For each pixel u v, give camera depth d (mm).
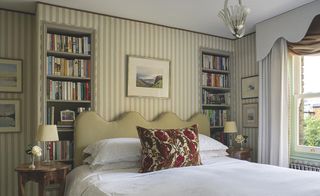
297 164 3307
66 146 3139
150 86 3648
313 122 3266
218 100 4254
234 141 4219
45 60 3049
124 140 2949
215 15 3410
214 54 4312
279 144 3326
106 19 3410
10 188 3168
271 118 3465
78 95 3248
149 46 3684
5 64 3209
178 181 2010
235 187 1815
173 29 3879
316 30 3053
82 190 2195
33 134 3293
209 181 1972
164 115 3666
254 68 3979
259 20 3570
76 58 3373
